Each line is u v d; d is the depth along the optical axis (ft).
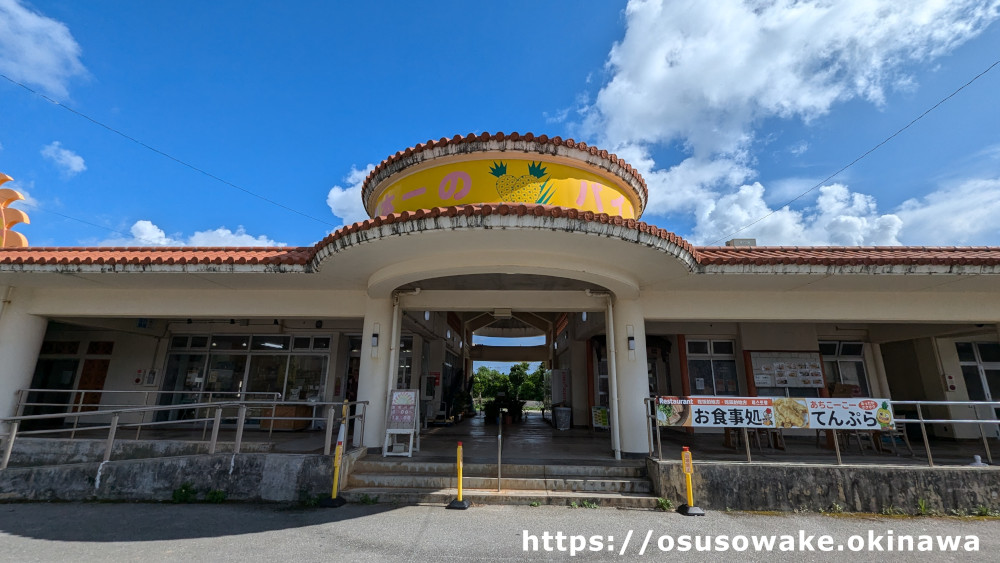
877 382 41.65
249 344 44.42
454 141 24.44
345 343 45.24
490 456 27.40
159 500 22.72
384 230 19.79
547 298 30.55
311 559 15.15
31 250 28.96
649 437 25.08
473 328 71.56
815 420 22.82
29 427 42.04
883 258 24.00
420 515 20.13
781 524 19.69
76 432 37.78
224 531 17.99
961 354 41.29
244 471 23.27
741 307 29.25
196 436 35.29
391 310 30.14
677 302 29.48
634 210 30.22
